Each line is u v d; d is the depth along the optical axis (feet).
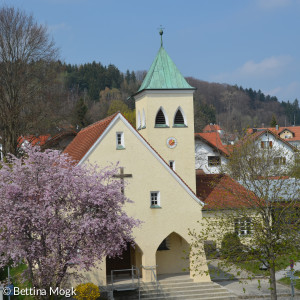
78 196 86.63
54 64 188.85
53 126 193.98
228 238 101.96
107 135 117.50
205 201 124.67
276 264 99.96
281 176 107.45
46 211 83.20
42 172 86.58
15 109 177.06
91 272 111.96
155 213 118.93
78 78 604.90
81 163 115.24
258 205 104.12
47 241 83.56
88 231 83.56
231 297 115.75
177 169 130.72
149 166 119.34
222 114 574.56
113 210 88.63
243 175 112.06
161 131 130.52
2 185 84.48
